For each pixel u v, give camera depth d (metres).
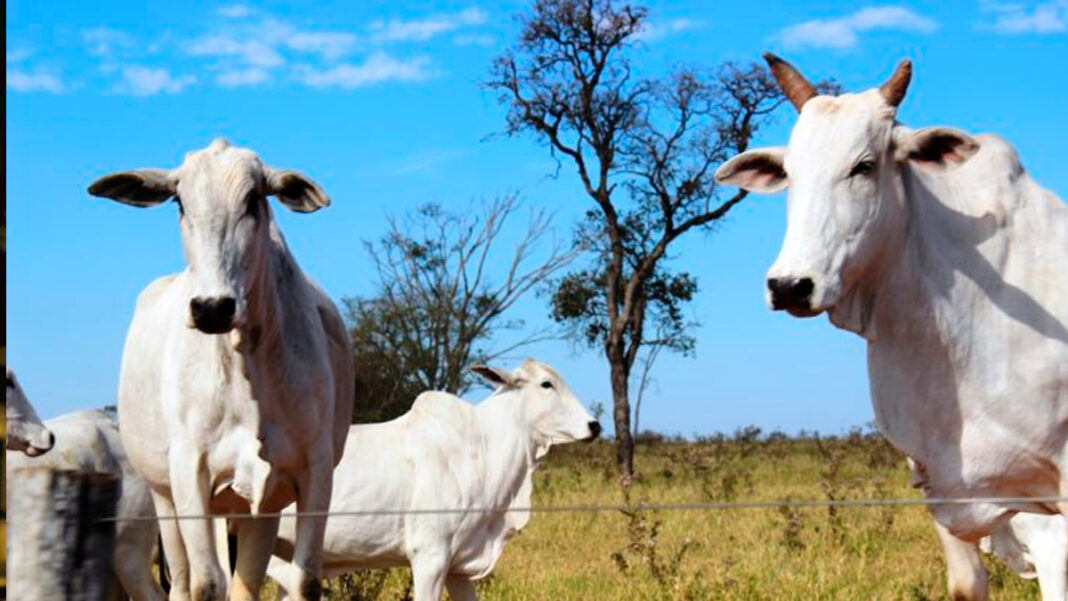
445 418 9.38
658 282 34.00
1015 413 5.79
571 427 9.70
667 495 17.70
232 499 6.94
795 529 11.22
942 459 5.90
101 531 2.91
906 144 5.72
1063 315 5.79
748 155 5.95
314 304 6.96
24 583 2.86
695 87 29.97
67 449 7.98
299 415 6.72
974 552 6.18
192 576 6.62
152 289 7.75
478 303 27.47
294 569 6.71
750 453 27.55
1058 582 6.34
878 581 9.26
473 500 9.27
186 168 6.34
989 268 5.86
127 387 7.48
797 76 6.14
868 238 5.65
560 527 13.45
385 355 27.19
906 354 5.88
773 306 5.54
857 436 29.28
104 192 6.44
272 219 6.91
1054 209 5.98
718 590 8.83
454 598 9.34
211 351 6.59
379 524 9.09
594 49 29.83
